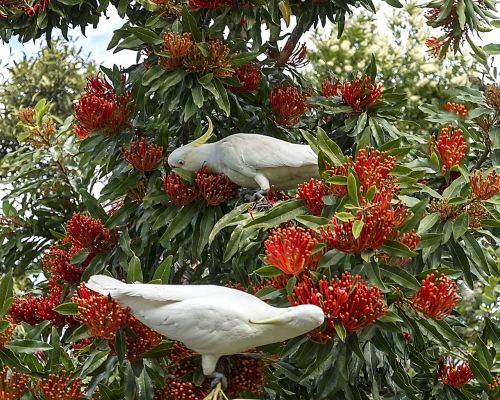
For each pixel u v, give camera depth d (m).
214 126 5.38
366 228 3.59
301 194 3.96
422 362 4.67
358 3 5.86
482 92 5.19
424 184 4.71
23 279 7.32
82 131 5.54
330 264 3.68
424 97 10.04
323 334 3.64
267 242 3.66
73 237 5.04
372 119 4.99
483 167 5.16
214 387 3.63
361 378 4.88
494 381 4.35
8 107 9.26
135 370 3.88
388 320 3.73
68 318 5.03
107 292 3.60
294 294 3.62
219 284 5.09
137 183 5.02
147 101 5.17
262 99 5.23
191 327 3.51
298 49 5.74
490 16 5.59
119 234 5.12
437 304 3.81
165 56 4.83
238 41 5.01
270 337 3.53
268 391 4.70
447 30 5.69
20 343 4.02
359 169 3.82
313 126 5.50
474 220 4.29
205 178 4.60
